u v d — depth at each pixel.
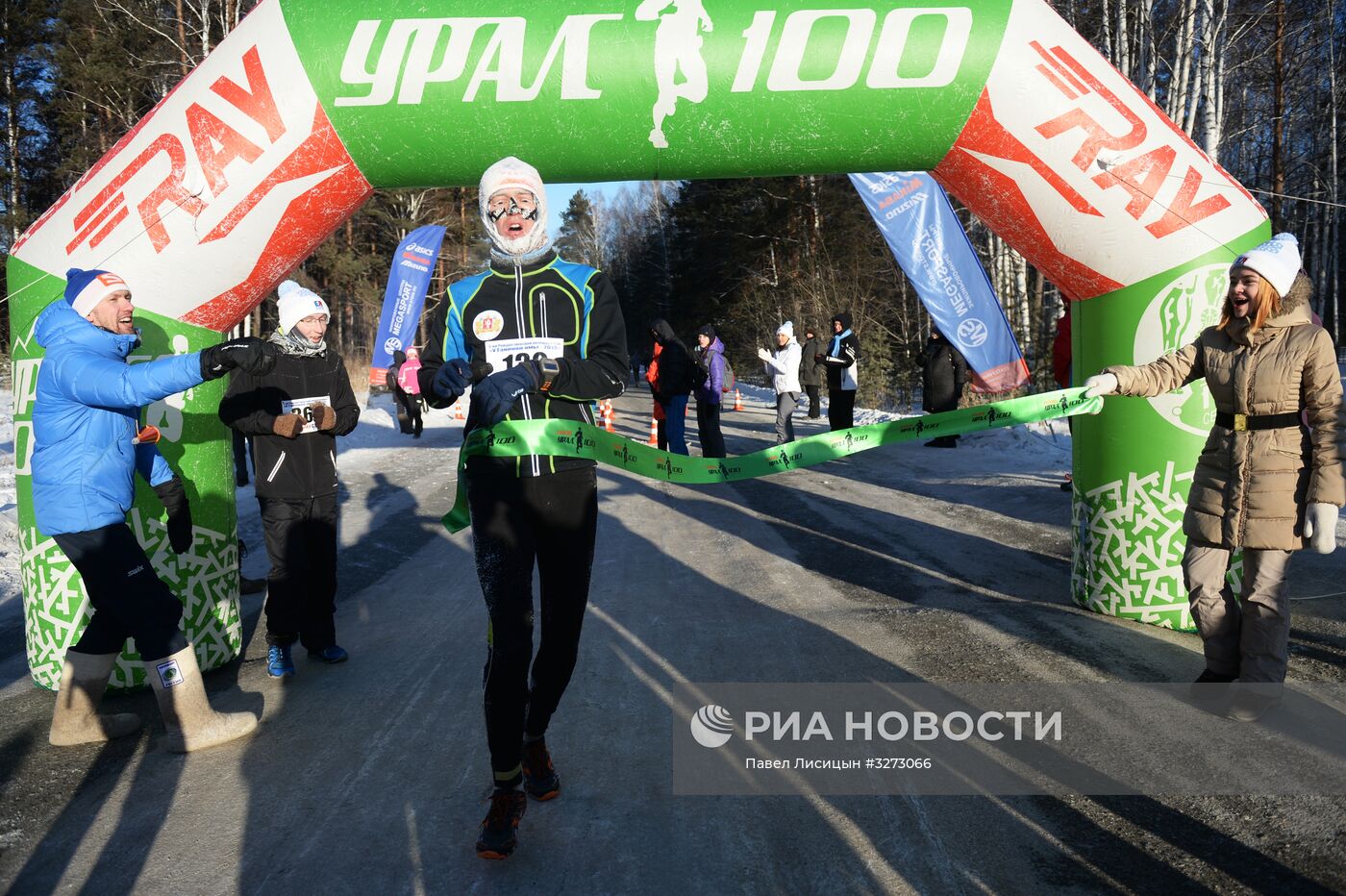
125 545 3.26
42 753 3.39
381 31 3.91
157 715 3.75
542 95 3.94
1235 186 4.15
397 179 4.16
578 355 2.73
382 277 35.19
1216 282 4.09
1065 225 4.20
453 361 2.52
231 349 2.97
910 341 27.38
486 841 2.47
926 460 11.13
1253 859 2.38
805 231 33.00
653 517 7.91
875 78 3.97
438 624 4.95
